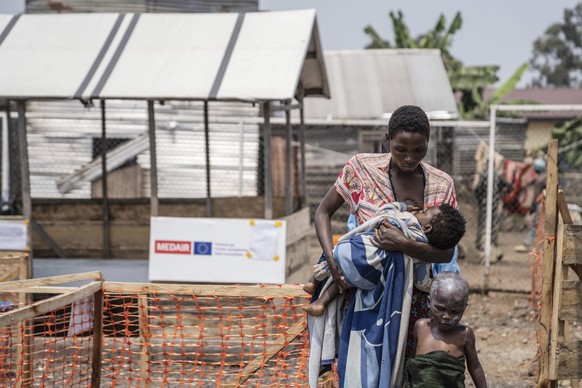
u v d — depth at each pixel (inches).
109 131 576.4
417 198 145.5
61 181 549.3
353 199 148.4
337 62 743.7
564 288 187.0
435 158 588.7
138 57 305.7
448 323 140.5
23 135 300.0
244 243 288.0
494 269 504.7
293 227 310.0
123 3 616.7
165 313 282.0
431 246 140.3
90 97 287.3
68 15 333.7
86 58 308.8
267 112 287.3
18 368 221.1
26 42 319.0
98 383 198.8
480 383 145.6
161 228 291.7
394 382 143.9
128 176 554.9
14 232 301.4
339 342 153.1
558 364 188.4
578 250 186.2
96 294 194.5
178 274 291.1
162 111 571.5
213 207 420.2
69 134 577.9
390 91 701.3
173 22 322.7
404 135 135.8
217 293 187.6
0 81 297.3
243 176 572.1
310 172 690.2
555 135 928.3
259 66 292.7
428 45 971.9
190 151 570.6
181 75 293.6
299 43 300.2
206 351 275.6
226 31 313.9
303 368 200.8
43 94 290.0
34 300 306.5
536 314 331.3
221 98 281.3
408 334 150.0
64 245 391.5
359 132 700.0
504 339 331.9
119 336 281.7
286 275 294.8
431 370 142.3
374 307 143.9
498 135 888.9
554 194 191.3
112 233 391.5
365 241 141.9
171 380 249.0
